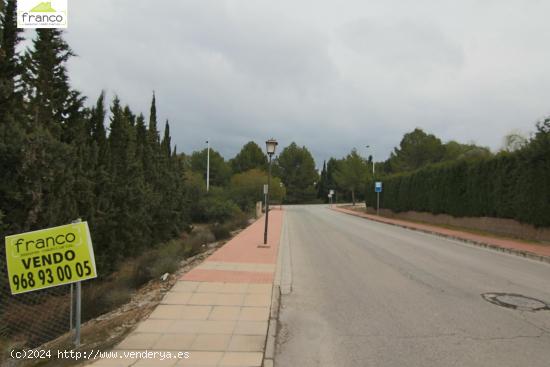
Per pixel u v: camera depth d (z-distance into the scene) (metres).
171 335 4.99
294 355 4.57
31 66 12.91
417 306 6.57
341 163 67.62
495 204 18.89
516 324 5.64
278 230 20.70
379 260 11.33
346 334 5.25
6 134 8.76
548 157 15.27
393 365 4.29
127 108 22.58
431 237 18.72
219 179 72.94
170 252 12.50
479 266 10.64
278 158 87.62
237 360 4.27
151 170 23.34
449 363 4.33
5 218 8.85
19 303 7.32
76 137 13.99
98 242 13.84
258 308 6.16
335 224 25.95
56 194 10.64
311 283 8.30
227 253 11.98
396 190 34.03
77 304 4.84
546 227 15.53
